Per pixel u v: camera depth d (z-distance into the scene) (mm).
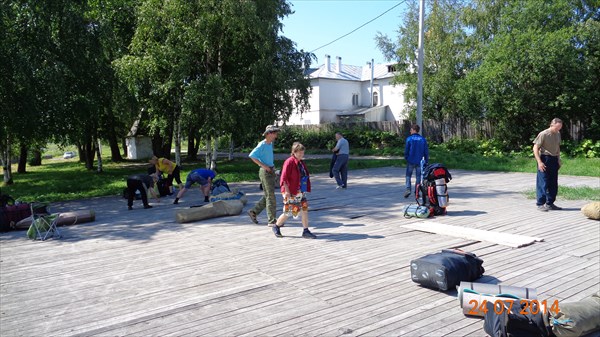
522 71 20906
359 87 49438
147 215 10125
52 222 8156
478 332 3750
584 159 18922
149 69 16938
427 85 29359
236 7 16375
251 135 18312
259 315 4227
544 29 21656
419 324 3932
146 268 5879
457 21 28062
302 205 7168
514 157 21484
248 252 6484
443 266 4586
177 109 19781
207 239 7418
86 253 6809
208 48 17688
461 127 27828
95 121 18922
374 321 4016
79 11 15719
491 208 9375
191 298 4723
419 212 8508
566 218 8164
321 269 5570
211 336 3805
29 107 13773
